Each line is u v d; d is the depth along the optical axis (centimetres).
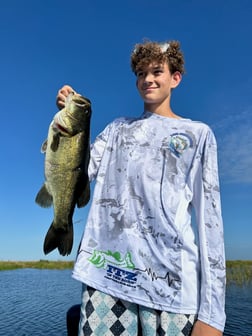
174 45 103
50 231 99
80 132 102
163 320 83
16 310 686
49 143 101
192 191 93
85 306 87
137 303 84
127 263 87
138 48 102
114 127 103
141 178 92
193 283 86
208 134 95
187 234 89
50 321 594
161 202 90
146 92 100
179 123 98
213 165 93
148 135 98
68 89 103
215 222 88
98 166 101
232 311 575
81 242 92
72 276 89
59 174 100
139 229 89
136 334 86
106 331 85
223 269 86
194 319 84
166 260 86
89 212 94
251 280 920
